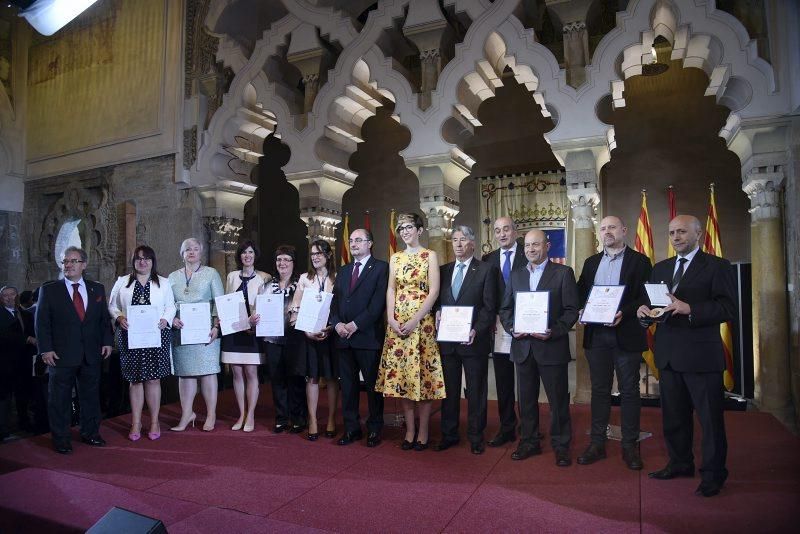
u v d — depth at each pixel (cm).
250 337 519
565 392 403
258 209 1268
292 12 740
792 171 504
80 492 377
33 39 1014
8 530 341
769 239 528
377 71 691
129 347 482
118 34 909
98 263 913
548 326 392
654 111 981
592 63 587
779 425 480
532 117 1081
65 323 468
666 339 350
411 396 423
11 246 988
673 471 361
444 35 676
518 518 315
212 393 529
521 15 641
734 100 553
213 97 812
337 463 420
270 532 307
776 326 523
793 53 499
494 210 1088
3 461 447
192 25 831
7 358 679
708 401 334
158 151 843
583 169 602
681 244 349
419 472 395
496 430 497
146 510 344
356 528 310
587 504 330
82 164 932
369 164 1198
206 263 826
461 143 716
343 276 470
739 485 349
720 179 938
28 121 1012
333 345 485
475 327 420
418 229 449
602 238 403
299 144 736
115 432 528
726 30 528
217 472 409
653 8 562
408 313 432
